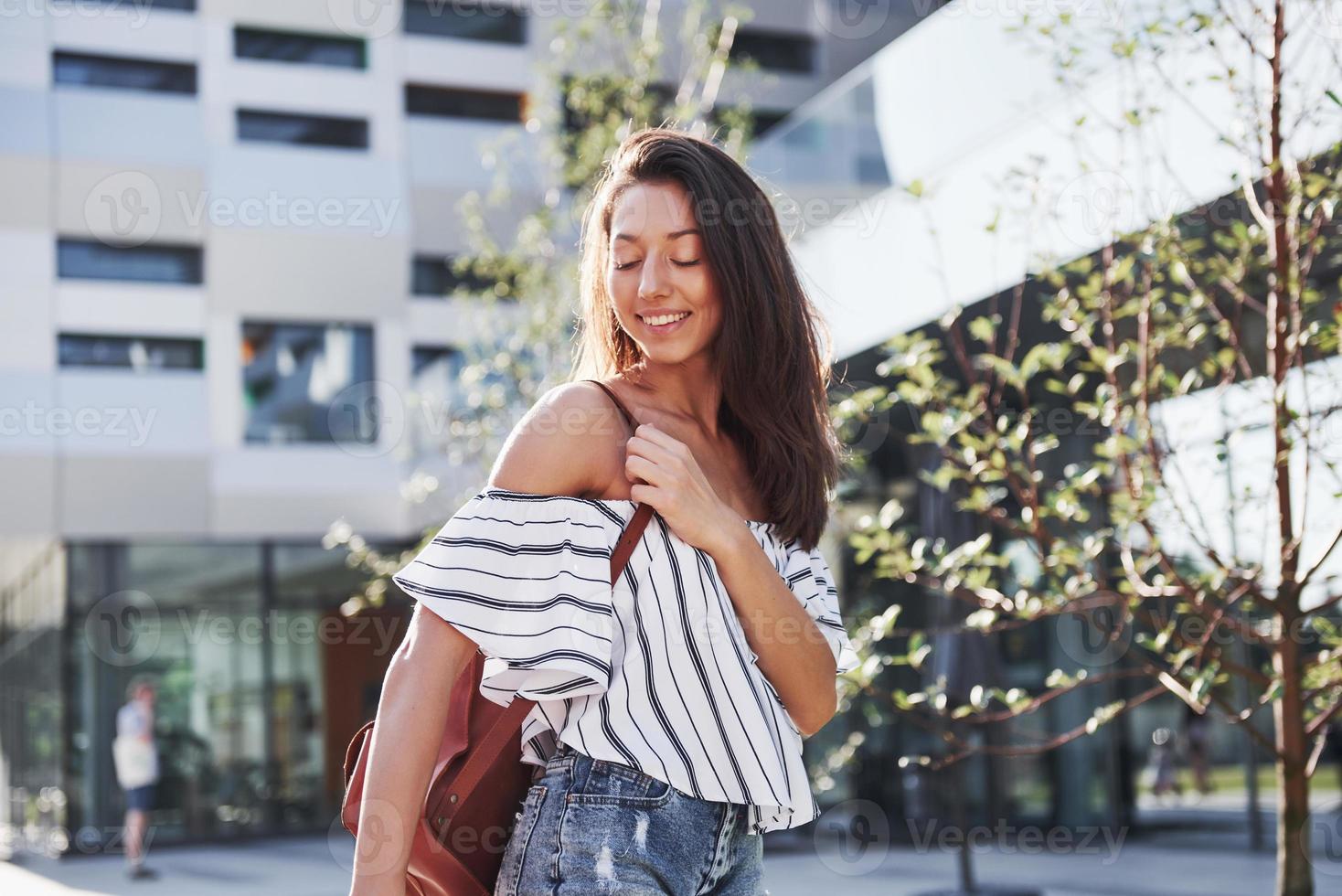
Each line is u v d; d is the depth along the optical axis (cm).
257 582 1570
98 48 1509
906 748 1292
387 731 145
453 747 155
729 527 157
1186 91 497
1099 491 398
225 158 1536
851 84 944
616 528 154
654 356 167
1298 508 400
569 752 151
